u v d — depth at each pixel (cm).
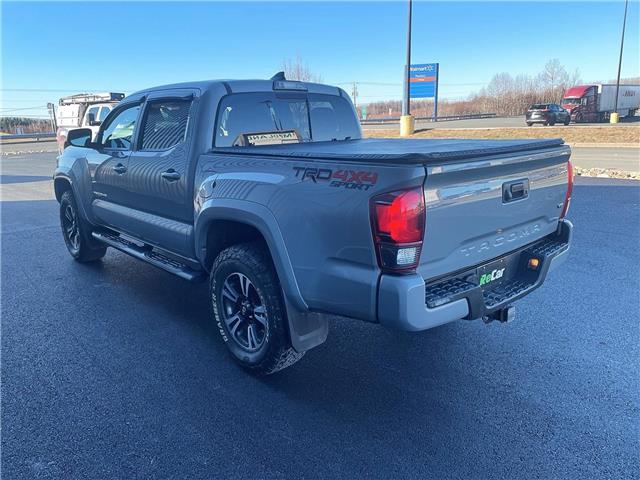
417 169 262
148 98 470
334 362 395
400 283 270
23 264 650
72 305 510
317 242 303
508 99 7269
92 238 624
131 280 586
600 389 352
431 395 348
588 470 274
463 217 296
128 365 390
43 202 1162
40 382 365
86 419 321
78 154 596
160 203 451
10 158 2720
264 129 441
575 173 1391
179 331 450
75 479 270
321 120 500
